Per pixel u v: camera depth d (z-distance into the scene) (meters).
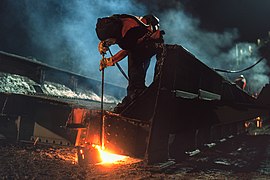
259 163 5.15
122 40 4.57
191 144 5.59
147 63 5.06
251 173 4.40
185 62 5.05
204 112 5.32
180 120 4.91
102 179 3.84
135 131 4.55
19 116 6.38
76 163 4.82
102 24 4.51
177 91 4.71
